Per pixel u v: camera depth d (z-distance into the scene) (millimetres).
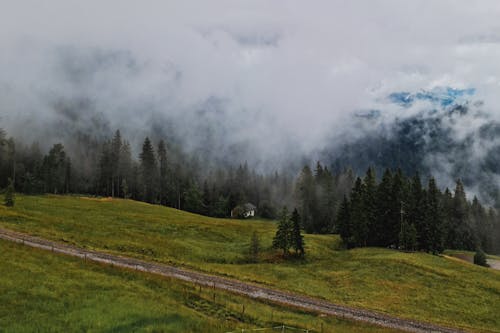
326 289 55250
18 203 88438
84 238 59156
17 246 43094
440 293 56844
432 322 44438
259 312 36531
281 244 75312
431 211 93188
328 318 39156
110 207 104125
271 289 47438
